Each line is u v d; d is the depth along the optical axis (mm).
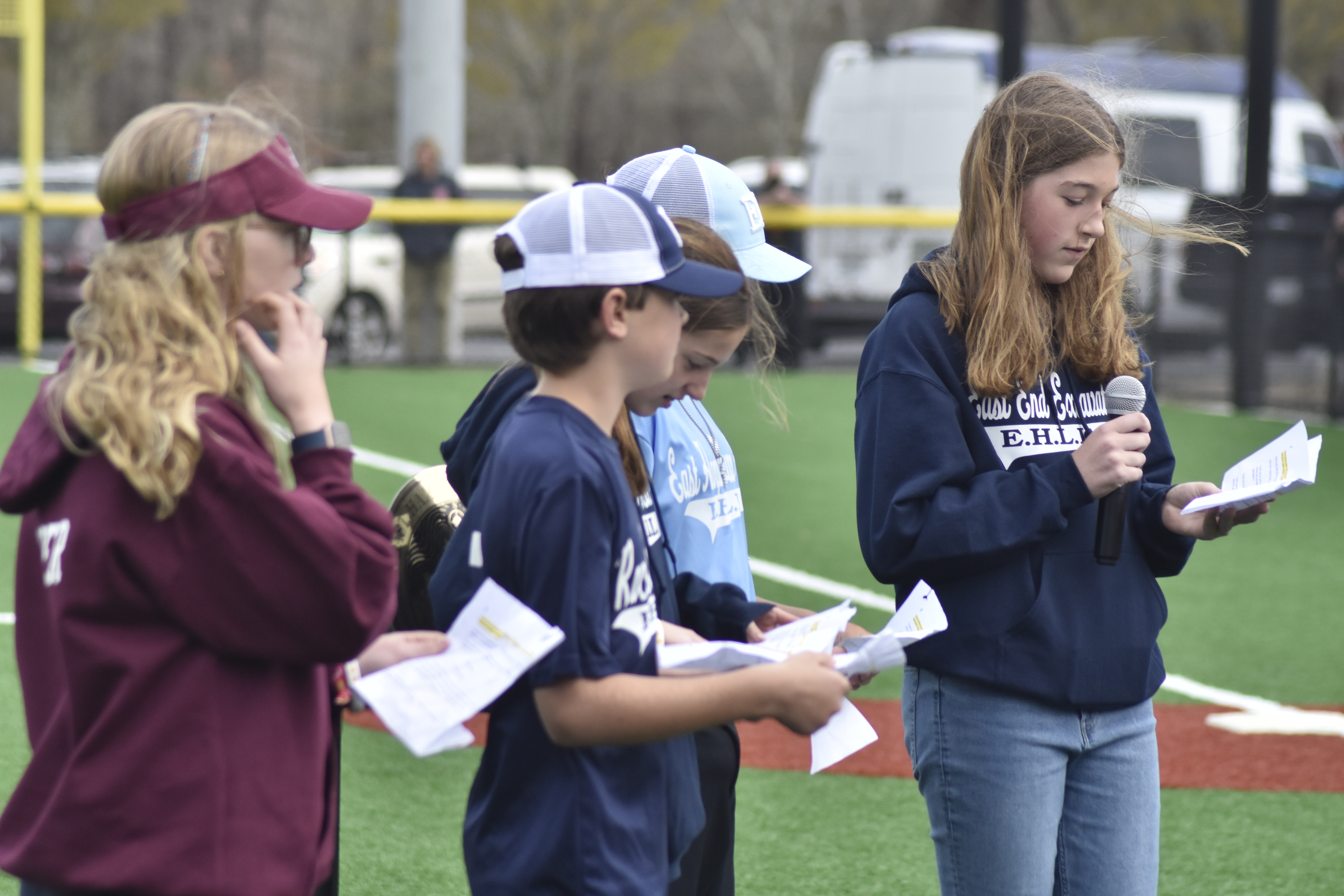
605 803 3277
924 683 4129
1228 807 6902
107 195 3203
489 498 3275
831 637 3592
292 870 3162
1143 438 3881
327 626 3121
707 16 66750
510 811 3357
